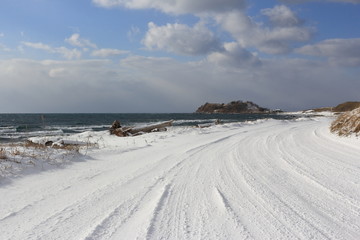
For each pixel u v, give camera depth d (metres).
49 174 7.32
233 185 6.19
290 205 4.89
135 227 3.90
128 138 18.56
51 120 67.12
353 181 6.49
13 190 5.84
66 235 3.67
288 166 8.27
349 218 4.29
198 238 3.58
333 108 133.12
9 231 3.83
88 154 10.24
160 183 6.37
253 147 12.49
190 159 9.55
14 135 26.25
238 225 4.00
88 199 5.23
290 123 32.97
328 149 11.56
